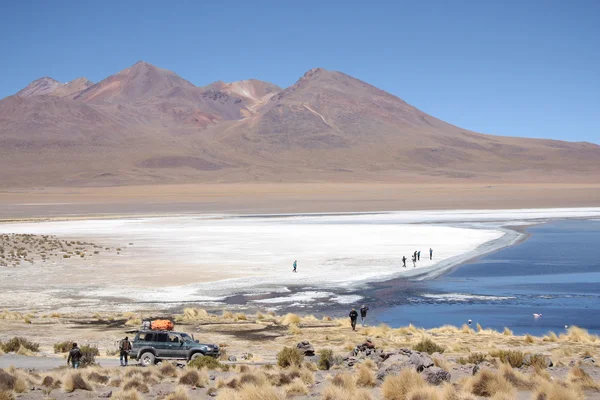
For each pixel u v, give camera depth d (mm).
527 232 95375
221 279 54594
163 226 110938
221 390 16156
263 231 99000
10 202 194750
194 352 24016
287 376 18484
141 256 69438
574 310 41938
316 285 51906
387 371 17984
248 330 34625
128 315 38938
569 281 53406
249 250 74188
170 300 45906
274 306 44156
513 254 70188
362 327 35000
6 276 56094
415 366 18203
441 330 34094
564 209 152375
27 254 71875
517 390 16594
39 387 17844
